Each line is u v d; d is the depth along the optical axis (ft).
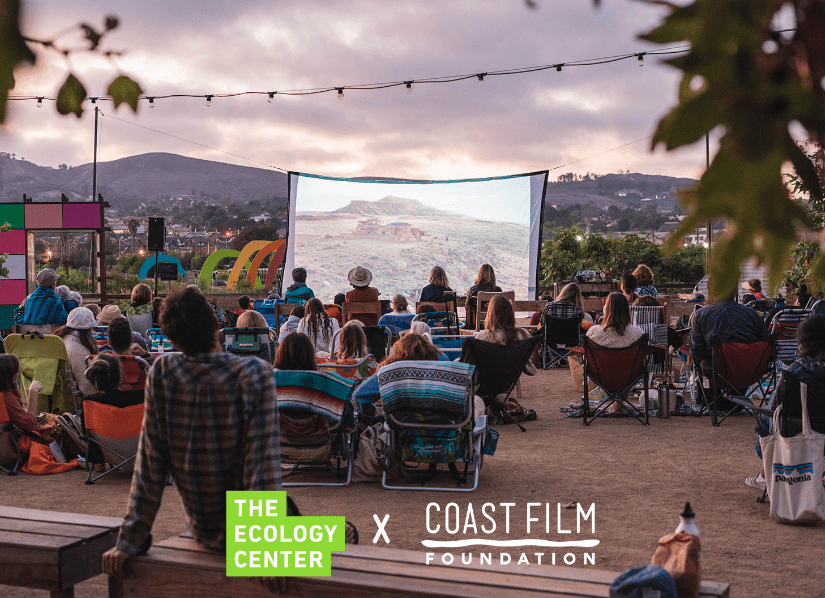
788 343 23.24
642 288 33.55
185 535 8.51
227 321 34.30
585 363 22.62
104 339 25.49
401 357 16.85
